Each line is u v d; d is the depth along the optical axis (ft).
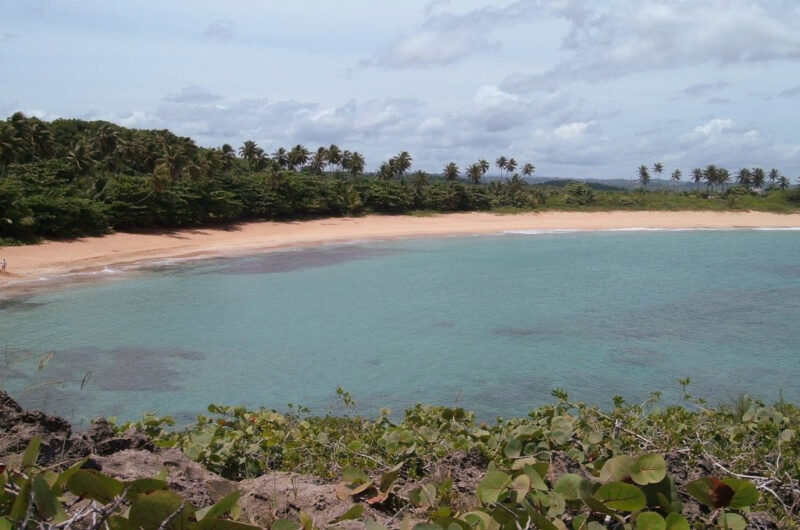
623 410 29.17
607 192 395.75
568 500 15.35
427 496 17.26
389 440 23.31
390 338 89.61
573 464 20.70
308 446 24.90
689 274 151.53
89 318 101.35
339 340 88.53
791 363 75.56
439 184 333.01
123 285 132.98
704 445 23.85
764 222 305.32
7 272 139.74
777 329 93.56
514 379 69.56
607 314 104.78
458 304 114.52
